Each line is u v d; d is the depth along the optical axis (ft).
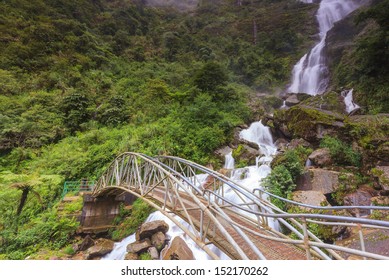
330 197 26.78
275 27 157.58
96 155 43.96
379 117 36.47
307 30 141.38
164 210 18.72
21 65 69.62
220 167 43.32
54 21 97.45
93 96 65.16
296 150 36.14
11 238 26.86
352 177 27.99
